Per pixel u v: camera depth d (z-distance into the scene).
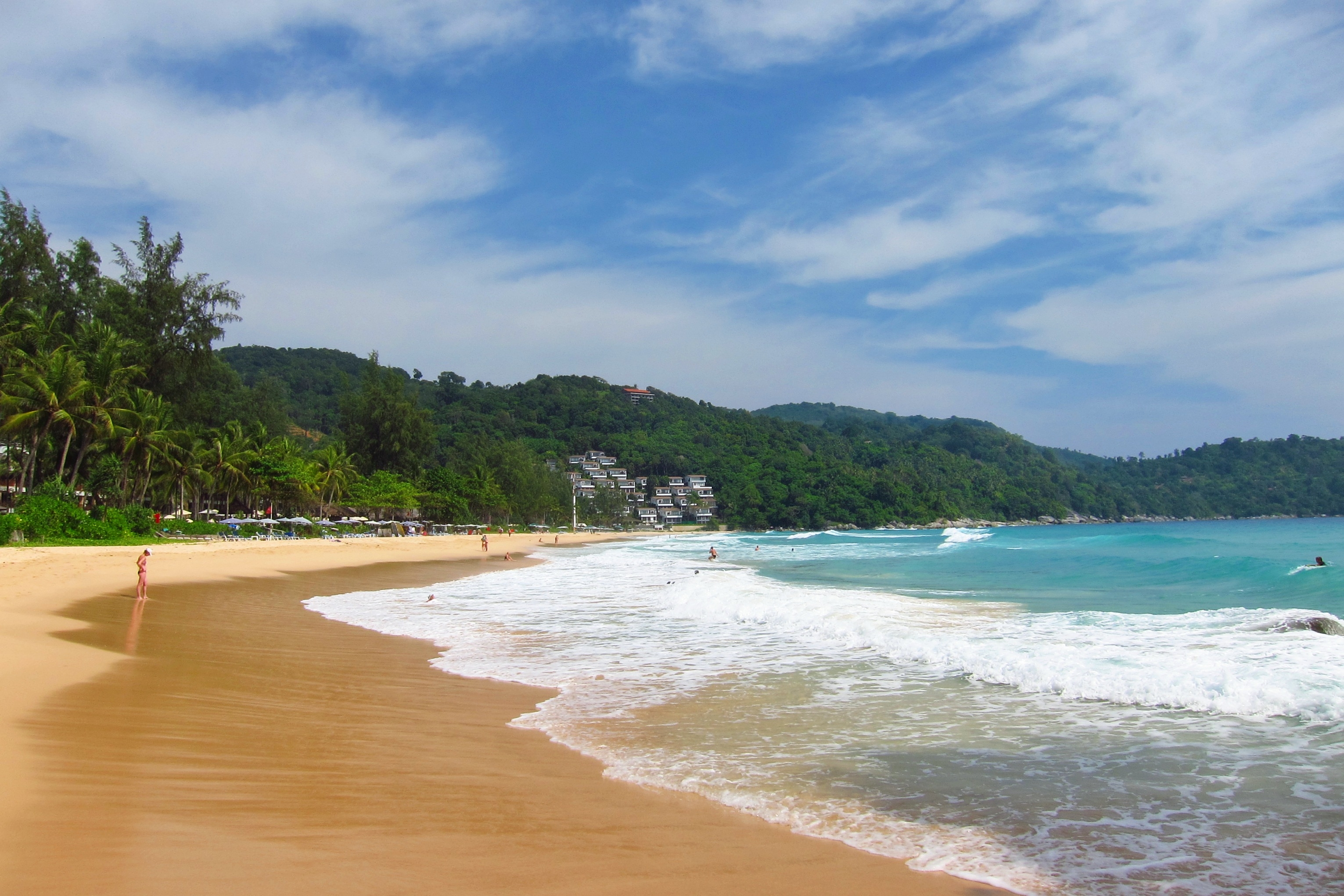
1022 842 5.29
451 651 13.48
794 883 4.60
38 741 6.57
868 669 11.46
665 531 158.75
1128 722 8.24
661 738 7.96
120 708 7.99
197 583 24.42
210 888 4.07
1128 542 49.00
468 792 6.15
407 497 86.25
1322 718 8.01
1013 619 15.31
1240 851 5.11
